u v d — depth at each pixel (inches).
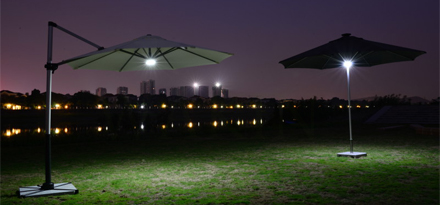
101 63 285.6
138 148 538.6
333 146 523.8
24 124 2354.8
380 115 1296.8
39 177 309.9
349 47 358.0
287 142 601.0
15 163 399.9
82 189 254.2
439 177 272.5
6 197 231.9
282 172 308.8
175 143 610.9
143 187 257.8
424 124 1123.9
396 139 619.5
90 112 2854.3
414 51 359.9
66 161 406.6
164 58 284.5
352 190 233.6
